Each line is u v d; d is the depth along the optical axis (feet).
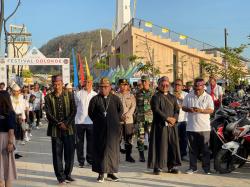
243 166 33.27
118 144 28.50
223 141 31.89
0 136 23.29
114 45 170.71
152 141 30.55
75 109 27.99
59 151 27.71
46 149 43.42
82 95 33.55
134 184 27.61
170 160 30.78
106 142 28.12
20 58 67.87
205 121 30.66
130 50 126.41
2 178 23.39
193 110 30.27
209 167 30.89
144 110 35.50
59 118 27.53
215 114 33.86
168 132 30.48
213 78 43.14
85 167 33.55
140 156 35.83
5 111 23.20
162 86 30.48
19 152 41.24
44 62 68.33
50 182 28.48
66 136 27.68
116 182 28.22
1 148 23.31
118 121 28.55
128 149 35.53
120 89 35.50
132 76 101.45
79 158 33.63
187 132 31.19
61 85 27.78
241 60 103.81
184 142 35.96
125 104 35.17
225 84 83.82
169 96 30.63
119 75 103.04
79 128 33.40
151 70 107.04
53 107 27.61
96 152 28.35
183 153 35.99
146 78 35.78
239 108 32.35
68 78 68.80
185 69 128.26
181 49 127.85
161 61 126.82
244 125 30.94
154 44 126.21
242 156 31.12
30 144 47.21
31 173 31.40
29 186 27.35
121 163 35.14
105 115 28.22
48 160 36.78
